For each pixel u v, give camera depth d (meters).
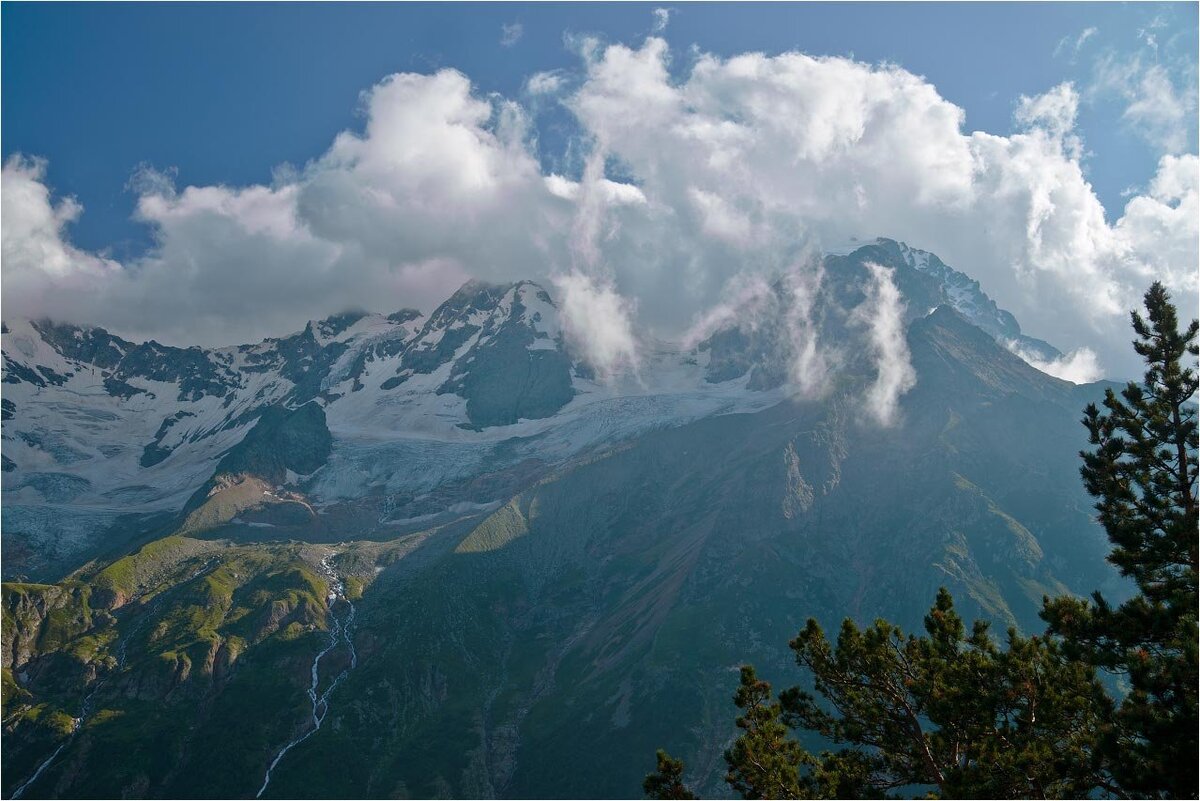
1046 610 48.81
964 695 46.16
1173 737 39.84
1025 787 43.97
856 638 50.53
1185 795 38.97
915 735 49.09
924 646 49.75
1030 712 46.50
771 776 47.75
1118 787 42.94
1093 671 46.28
